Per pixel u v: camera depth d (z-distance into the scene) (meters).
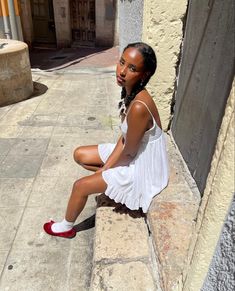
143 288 1.54
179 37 2.44
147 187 1.83
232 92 0.85
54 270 1.92
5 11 7.07
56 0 10.65
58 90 5.14
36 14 11.14
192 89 2.15
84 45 11.66
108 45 11.52
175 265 1.49
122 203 1.87
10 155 3.11
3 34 7.35
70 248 2.07
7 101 4.43
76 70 7.29
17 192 2.57
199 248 1.08
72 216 2.01
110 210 1.97
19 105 4.43
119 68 1.60
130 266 1.63
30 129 3.67
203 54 1.95
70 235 2.12
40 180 2.73
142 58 1.53
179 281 1.34
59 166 2.95
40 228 2.22
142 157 1.76
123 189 1.79
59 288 1.82
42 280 1.86
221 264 1.02
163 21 2.39
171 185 2.00
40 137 3.48
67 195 2.56
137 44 1.55
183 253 1.55
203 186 1.86
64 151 3.21
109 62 9.12
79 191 1.87
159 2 2.32
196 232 1.12
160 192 1.93
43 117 4.02
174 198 1.89
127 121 1.66
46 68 8.45
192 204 1.85
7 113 4.13
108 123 3.87
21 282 1.84
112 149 2.11
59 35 11.27
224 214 0.95
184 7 2.34
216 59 1.73
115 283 1.56
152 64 1.57
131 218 1.91
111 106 4.44
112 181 1.79
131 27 3.67
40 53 10.89
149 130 1.68
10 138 3.45
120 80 1.62
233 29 1.52
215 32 1.76
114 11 10.77
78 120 3.94
